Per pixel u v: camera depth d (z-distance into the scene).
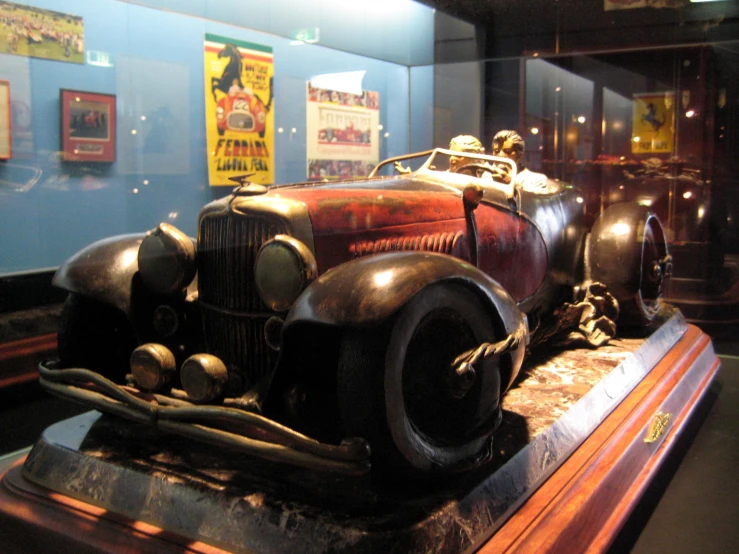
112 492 1.77
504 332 1.76
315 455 1.51
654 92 3.47
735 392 3.30
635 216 3.07
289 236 1.71
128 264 2.05
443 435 1.69
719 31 3.13
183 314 2.03
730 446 2.68
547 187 2.96
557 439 2.04
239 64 3.00
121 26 2.67
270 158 3.22
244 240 1.83
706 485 2.36
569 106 3.59
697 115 3.45
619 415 2.41
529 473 1.86
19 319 2.55
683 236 3.66
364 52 3.42
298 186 2.11
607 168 3.62
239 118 3.06
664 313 3.56
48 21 2.45
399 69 3.71
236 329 1.87
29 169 2.51
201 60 2.90
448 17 3.50
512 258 2.53
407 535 1.45
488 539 1.61
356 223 1.92
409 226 2.06
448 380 1.66
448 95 3.71
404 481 1.67
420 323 1.58
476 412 1.74
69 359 2.11
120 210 2.78
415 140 3.87
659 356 3.05
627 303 3.08
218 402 1.74
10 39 2.37
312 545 1.46
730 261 3.69
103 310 2.13
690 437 2.77
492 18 3.41
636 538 2.03
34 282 2.57
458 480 1.70
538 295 2.79
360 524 1.48
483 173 2.75
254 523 1.55
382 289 1.50
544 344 2.99
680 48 3.32
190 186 2.97
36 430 2.65
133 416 1.80
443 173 2.54
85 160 2.65
